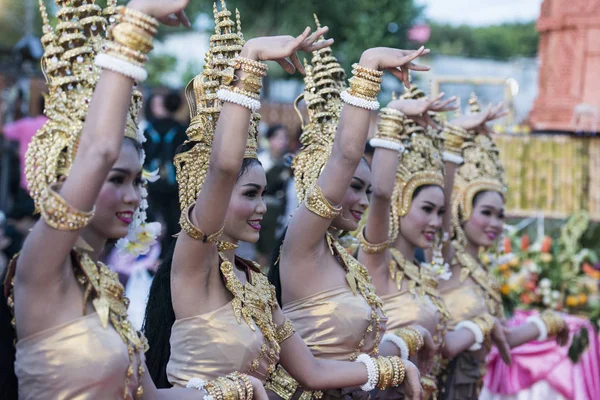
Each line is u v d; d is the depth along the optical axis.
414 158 6.08
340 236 5.69
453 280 7.00
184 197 4.31
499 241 7.55
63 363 3.39
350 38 18.16
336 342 4.89
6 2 27.23
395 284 5.89
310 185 5.15
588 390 8.06
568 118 13.59
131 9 3.30
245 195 4.38
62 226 3.28
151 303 4.39
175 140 9.98
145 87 14.12
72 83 3.52
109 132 3.27
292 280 4.97
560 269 8.81
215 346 4.15
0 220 9.29
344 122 4.62
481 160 7.24
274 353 4.33
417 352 5.71
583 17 13.54
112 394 3.46
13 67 15.97
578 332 8.03
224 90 3.91
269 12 17.73
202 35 24.62
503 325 7.27
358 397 4.97
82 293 3.51
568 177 11.56
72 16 3.57
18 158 13.84
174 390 3.92
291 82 20.31
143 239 3.89
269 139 11.62
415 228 6.07
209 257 4.18
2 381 3.53
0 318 3.52
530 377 8.02
